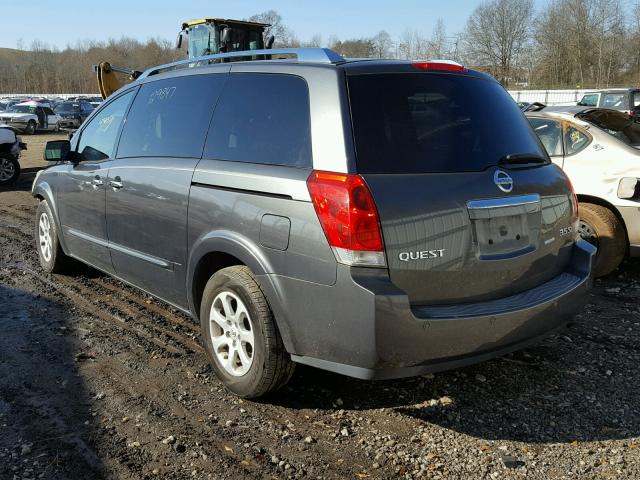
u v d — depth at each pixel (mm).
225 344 3699
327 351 3111
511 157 3445
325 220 3016
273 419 3447
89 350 4305
